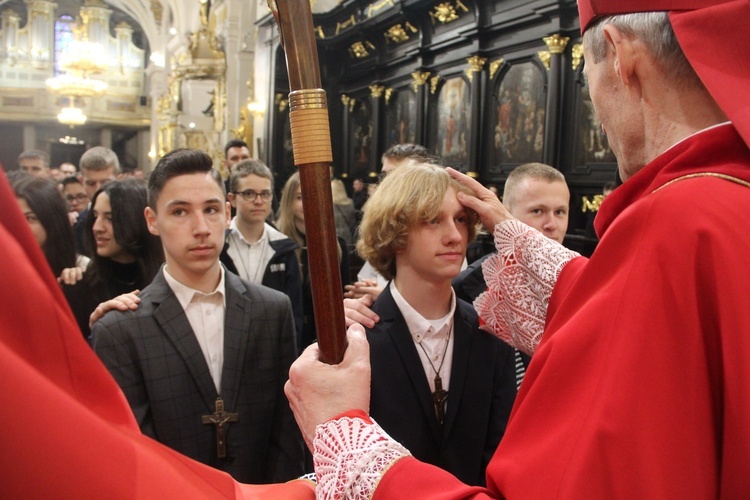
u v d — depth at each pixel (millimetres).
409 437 1311
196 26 18844
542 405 673
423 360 1385
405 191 1331
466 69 8242
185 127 18906
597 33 810
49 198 2104
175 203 1604
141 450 505
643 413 593
